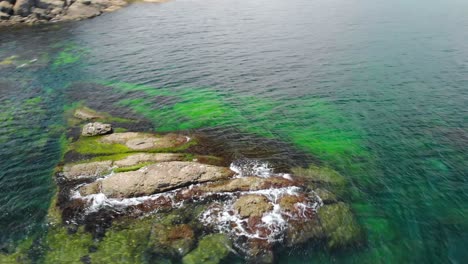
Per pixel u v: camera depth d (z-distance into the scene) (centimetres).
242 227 2367
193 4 12094
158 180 2645
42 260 2177
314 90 4769
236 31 8006
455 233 2436
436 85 4906
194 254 2206
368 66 5694
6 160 3148
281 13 10431
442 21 9206
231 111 4150
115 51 6425
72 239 2323
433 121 3906
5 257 2192
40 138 3512
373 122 3906
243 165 3042
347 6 11788
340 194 2750
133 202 2575
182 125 3809
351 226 2441
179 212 2500
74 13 9212
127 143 3247
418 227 2484
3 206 2609
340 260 2220
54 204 2611
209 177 2725
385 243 2350
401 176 3000
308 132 3700
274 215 2431
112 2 11188
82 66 5644
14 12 8656
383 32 7981
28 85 4850
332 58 6097
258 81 5084
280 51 6481
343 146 3438
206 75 5303
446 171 3059
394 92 4681
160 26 8500
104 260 2169
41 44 6856
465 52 6431
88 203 2583
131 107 4244
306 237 2327
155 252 2222
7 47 6638
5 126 3731
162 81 5069
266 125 3834
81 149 3212
